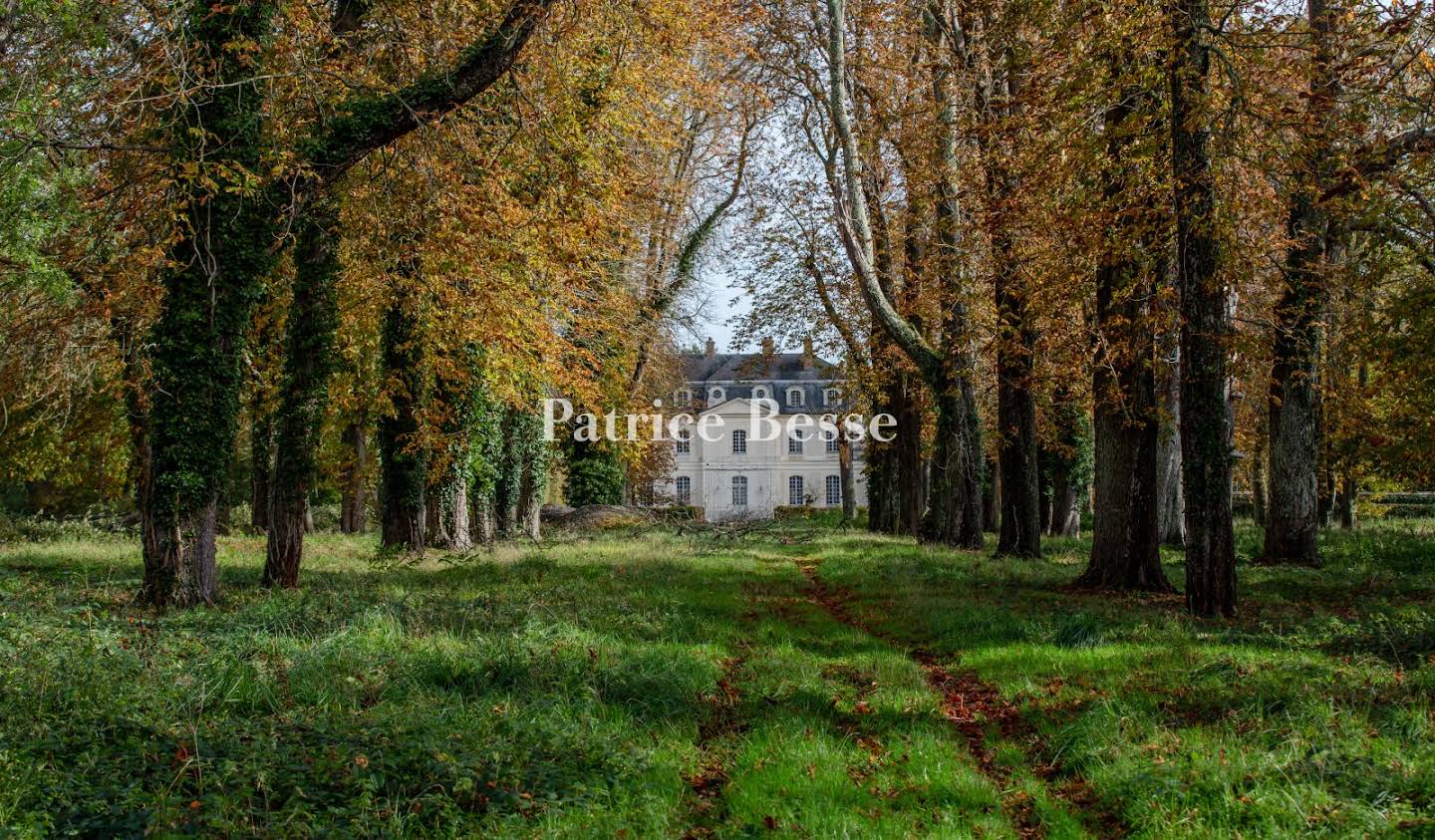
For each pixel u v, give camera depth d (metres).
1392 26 12.20
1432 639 8.54
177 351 12.22
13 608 10.40
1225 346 12.20
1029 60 14.91
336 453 30.23
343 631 9.35
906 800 5.53
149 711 6.34
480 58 12.99
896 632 11.88
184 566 12.19
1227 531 11.86
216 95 12.03
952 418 24.14
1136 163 13.24
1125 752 5.97
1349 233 17.48
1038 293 15.80
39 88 12.15
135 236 12.66
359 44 14.80
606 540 28.00
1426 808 4.69
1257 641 9.66
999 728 7.33
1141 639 9.93
